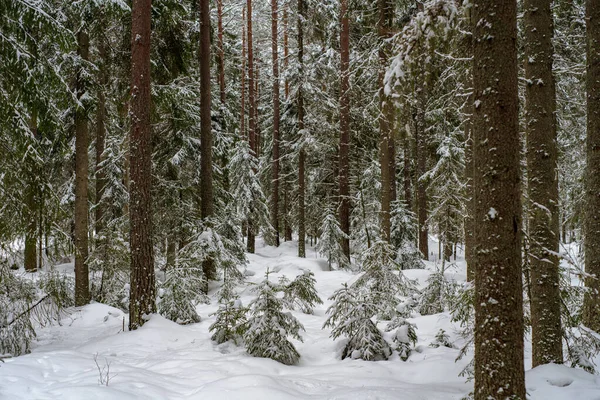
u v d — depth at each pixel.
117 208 15.06
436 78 5.68
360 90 17.62
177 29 12.86
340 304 7.06
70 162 16.16
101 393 4.41
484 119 3.56
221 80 19.61
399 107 5.14
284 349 6.34
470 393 4.31
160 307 9.33
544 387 4.35
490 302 3.48
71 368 5.63
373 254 7.85
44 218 8.48
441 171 15.85
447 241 15.75
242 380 4.86
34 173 8.20
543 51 5.44
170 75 13.04
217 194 16.55
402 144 21.38
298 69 20.12
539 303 5.19
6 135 7.91
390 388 4.79
